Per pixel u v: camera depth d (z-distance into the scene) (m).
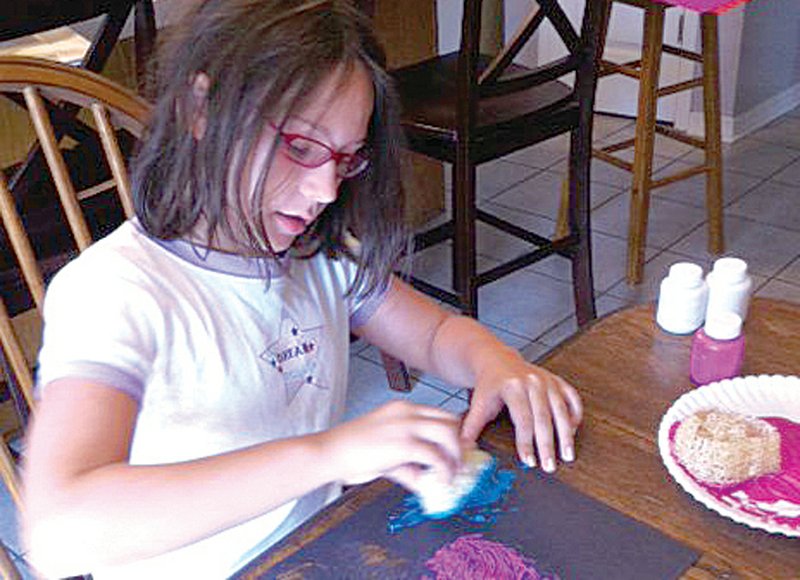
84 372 0.89
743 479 0.92
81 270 0.98
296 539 0.88
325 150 0.91
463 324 1.18
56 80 1.12
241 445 1.06
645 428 1.02
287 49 0.87
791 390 1.05
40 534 0.80
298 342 1.10
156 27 1.81
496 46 3.94
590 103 2.27
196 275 1.02
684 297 1.14
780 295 2.73
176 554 1.08
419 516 0.90
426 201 3.08
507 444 1.00
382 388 2.37
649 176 2.69
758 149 3.63
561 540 0.88
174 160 0.95
